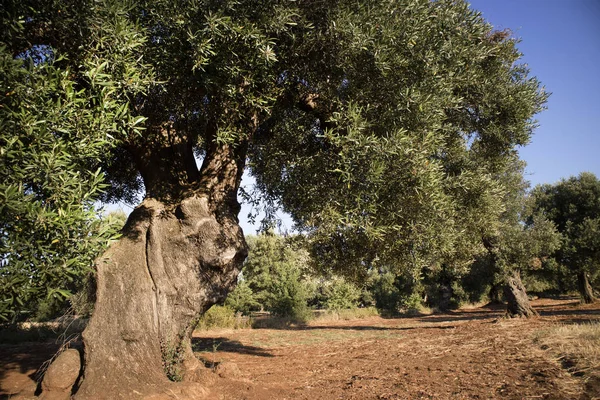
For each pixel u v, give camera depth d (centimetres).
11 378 711
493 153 879
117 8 450
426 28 589
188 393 552
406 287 3378
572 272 2355
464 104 810
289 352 1143
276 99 670
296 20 592
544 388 538
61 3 438
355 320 2562
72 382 562
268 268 3291
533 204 2502
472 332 1316
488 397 529
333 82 634
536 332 1049
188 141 759
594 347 694
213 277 641
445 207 618
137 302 584
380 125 586
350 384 670
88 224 365
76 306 666
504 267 1666
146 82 484
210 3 512
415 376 699
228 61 561
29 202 326
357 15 556
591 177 2411
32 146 344
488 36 787
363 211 554
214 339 1492
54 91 389
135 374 555
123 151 844
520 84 805
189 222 621
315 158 631
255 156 816
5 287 317
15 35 432
